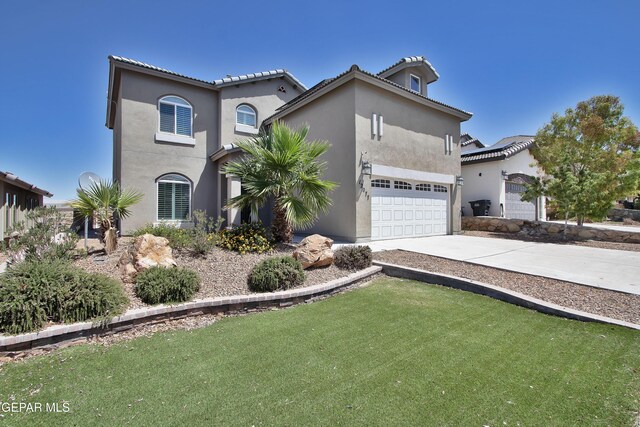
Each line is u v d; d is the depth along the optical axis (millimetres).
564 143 14391
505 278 6414
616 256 8766
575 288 5754
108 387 2990
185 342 4020
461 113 14406
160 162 14016
